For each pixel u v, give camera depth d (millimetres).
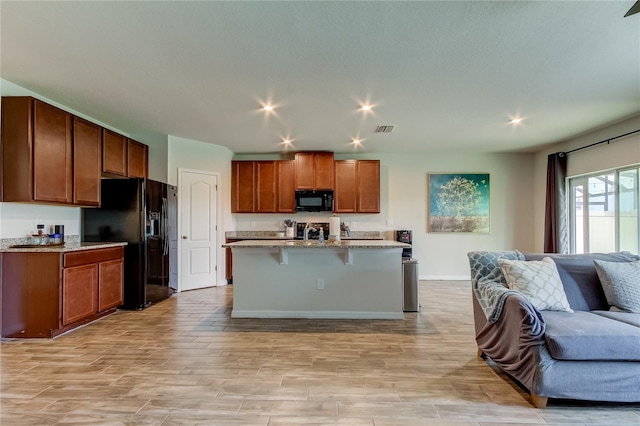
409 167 6465
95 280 3617
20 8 2027
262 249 3869
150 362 2613
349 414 1927
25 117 3090
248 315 3871
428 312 4086
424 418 1891
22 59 2707
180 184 5266
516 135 5078
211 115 4152
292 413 1933
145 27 2246
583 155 5070
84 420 1856
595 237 4926
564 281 2625
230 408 1979
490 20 2170
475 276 2789
